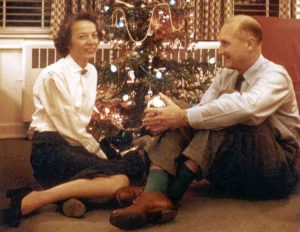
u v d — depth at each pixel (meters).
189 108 2.36
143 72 3.55
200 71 3.81
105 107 3.46
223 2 4.90
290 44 3.33
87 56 2.73
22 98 4.74
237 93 2.37
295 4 5.11
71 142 2.65
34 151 2.62
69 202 2.31
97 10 3.72
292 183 2.58
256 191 2.56
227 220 2.27
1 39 4.82
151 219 2.21
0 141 4.43
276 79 2.44
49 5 5.03
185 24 3.67
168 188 2.32
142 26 3.48
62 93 2.60
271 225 2.20
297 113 2.62
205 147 2.31
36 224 2.22
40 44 4.70
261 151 2.43
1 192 2.67
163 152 2.30
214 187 2.79
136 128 3.45
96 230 2.15
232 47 2.51
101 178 2.42
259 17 3.39
